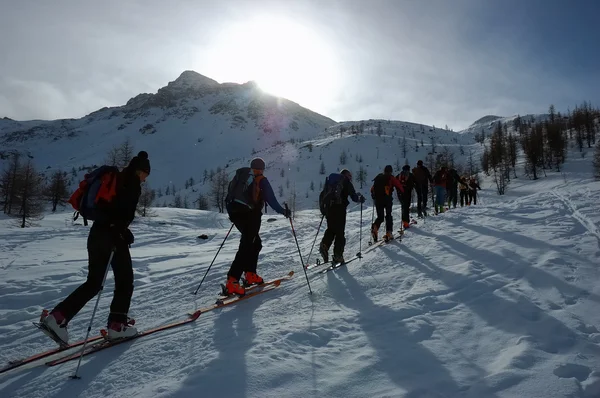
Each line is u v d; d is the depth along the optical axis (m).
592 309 3.59
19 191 32.94
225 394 2.55
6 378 3.13
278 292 5.19
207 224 34.34
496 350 3.06
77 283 6.81
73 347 3.73
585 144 91.12
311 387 2.62
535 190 60.44
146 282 6.88
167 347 3.49
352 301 4.50
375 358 2.99
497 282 4.54
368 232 11.15
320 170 157.75
